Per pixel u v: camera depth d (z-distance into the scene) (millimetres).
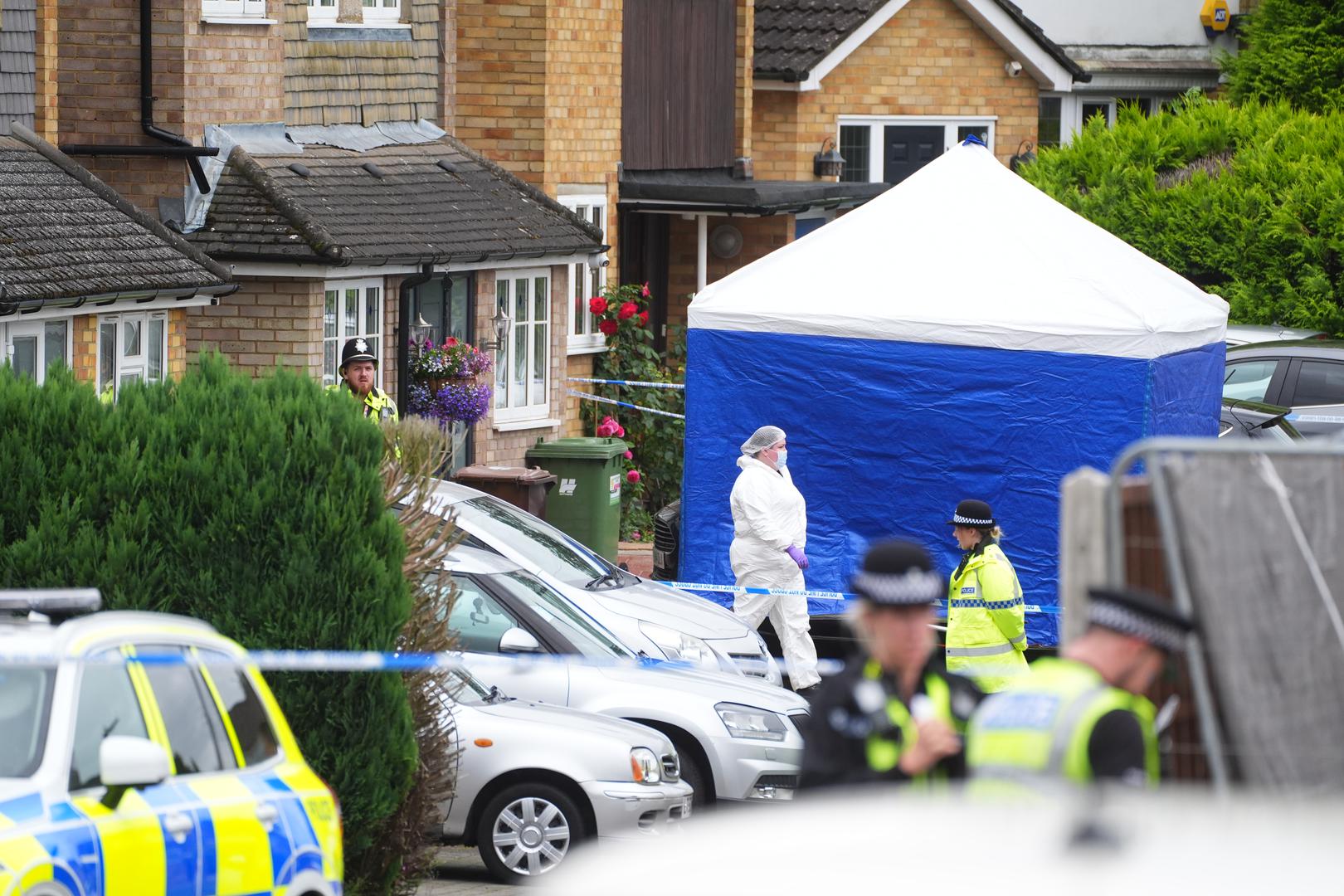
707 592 59469
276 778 28812
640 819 39719
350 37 78125
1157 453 23797
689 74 100250
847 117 113750
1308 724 23172
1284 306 94312
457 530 42531
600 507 70188
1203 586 23500
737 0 103938
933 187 62375
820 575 58719
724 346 59156
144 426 34031
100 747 25766
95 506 33531
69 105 67875
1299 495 23562
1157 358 56844
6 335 54781
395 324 74875
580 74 89438
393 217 74500
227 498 33500
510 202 81812
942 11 115625
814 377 58531
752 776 43531
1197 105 103875
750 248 104000
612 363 92312
